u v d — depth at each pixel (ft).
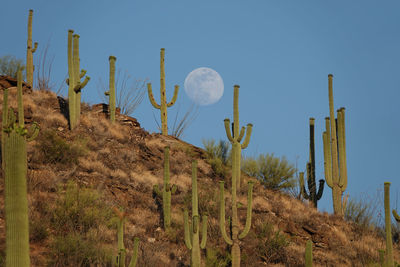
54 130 214.28
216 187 217.15
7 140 97.14
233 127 190.60
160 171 215.51
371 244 196.34
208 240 172.04
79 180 183.52
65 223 153.69
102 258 138.10
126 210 177.06
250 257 168.66
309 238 192.34
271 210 206.39
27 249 93.76
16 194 94.32
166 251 159.74
